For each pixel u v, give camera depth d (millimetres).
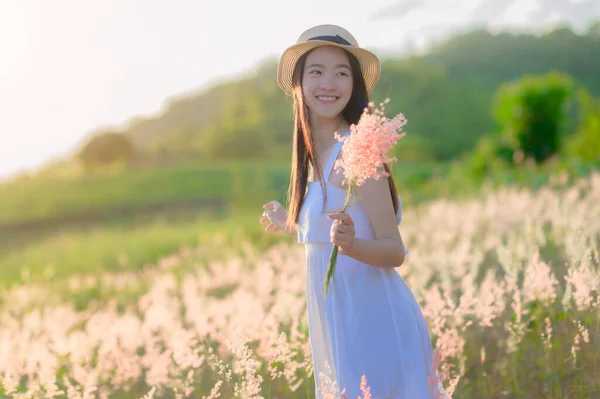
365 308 2445
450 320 3676
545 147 20344
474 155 19062
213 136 68875
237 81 83438
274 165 51438
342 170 2482
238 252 10578
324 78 2605
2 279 14039
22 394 3645
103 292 9500
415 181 17672
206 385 3922
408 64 78750
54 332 4613
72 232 35281
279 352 3088
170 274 9234
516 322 3443
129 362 3947
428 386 2439
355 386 2414
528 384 3406
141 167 60531
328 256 2500
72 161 64000
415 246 6945
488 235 6355
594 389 3098
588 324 3287
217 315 4117
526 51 81875
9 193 46094
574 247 3439
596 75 75750
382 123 2236
